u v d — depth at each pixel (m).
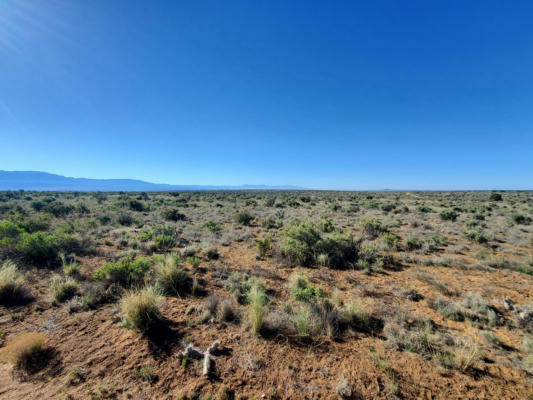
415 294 5.62
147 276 6.02
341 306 4.91
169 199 40.53
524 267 7.26
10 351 3.29
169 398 2.77
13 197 40.41
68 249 8.16
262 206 29.70
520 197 44.41
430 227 14.52
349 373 3.17
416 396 2.86
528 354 3.64
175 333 3.94
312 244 8.33
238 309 4.75
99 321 4.26
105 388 2.88
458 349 3.59
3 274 5.07
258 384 2.99
